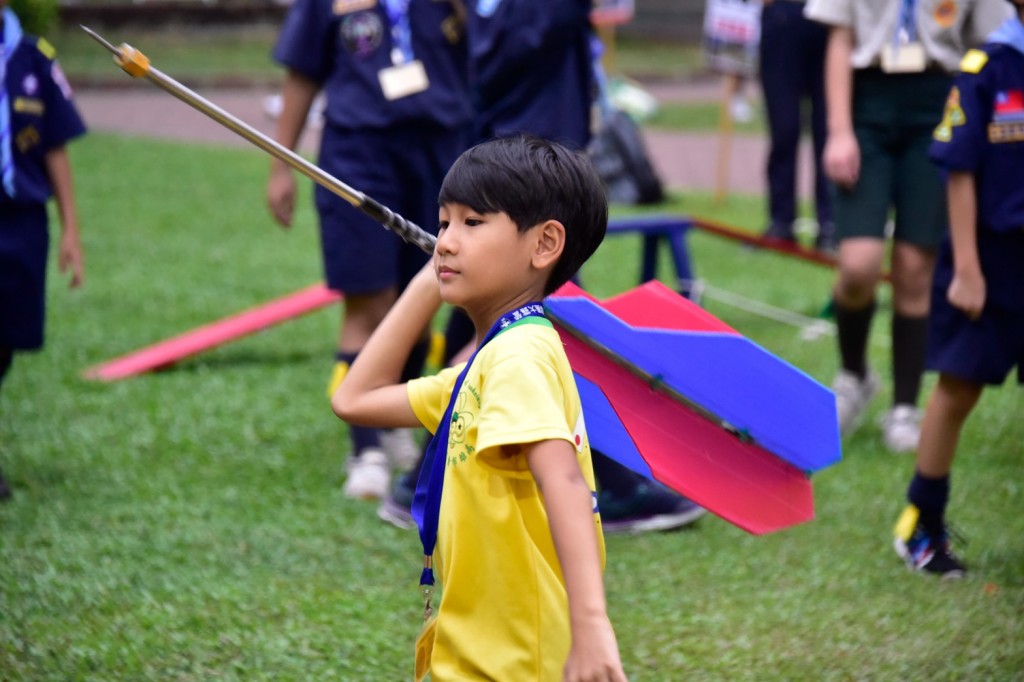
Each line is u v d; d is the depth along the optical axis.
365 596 8.45
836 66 11.20
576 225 5.01
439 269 4.98
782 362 6.09
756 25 24.28
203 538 9.35
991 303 8.56
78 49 45.12
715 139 35.12
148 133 32.28
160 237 20.70
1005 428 12.08
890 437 11.73
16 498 10.04
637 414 6.04
